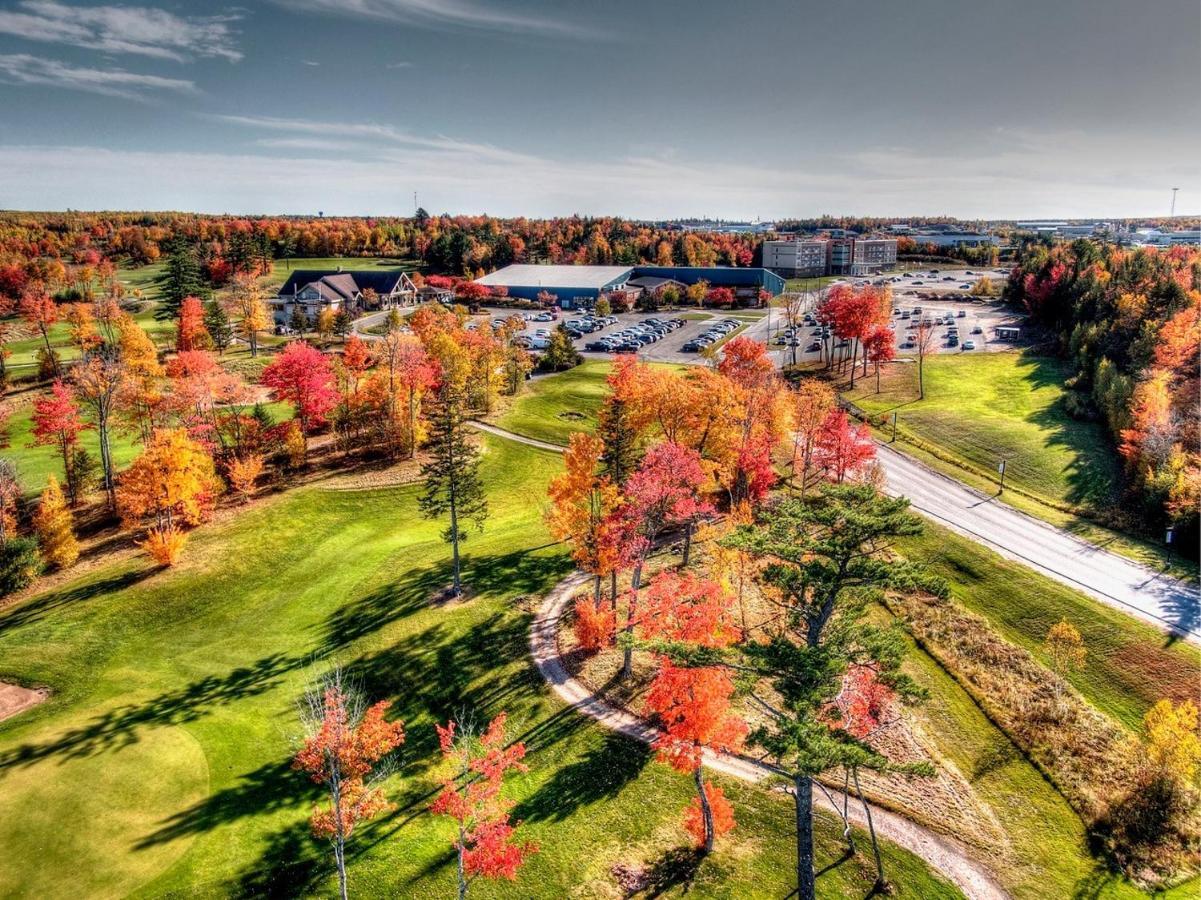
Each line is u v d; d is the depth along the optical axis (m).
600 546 44.22
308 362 67.81
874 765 21.88
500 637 45.72
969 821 33.84
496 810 28.28
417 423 72.19
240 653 44.06
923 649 47.34
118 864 29.14
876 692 36.78
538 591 50.94
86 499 62.66
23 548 49.75
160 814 31.77
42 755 35.00
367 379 76.38
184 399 66.38
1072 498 66.12
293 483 65.44
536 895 29.09
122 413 66.56
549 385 98.94
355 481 66.19
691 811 32.31
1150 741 36.78
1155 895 30.70
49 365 90.50
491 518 62.75
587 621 43.59
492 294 176.62
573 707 40.12
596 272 189.38
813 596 26.66
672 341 132.88
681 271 198.00
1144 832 33.62
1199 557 55.94
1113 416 74.81
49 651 43.50
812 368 112.06
